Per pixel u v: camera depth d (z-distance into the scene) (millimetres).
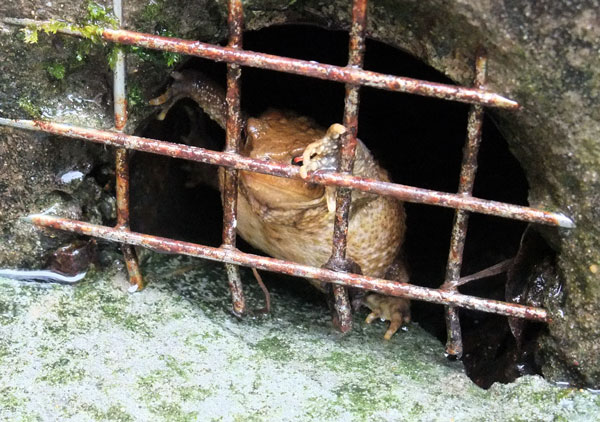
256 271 922
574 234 811
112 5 818
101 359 822
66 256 882
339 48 1051
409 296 846
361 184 819
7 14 824
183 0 832
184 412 792
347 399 818
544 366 848
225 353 847
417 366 868
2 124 849
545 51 771
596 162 789
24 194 870
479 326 986
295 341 880
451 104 1123
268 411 800
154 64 855
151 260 939
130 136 839
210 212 1092
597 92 772
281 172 825
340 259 853
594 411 817
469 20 776
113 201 911
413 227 1128
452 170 1161
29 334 833
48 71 839
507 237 1056
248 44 1034
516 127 810
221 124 961
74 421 777
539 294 848
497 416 816
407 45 830
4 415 774
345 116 814
